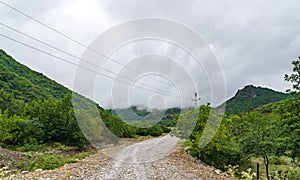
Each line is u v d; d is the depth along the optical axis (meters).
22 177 11.66
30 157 22.91
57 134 32.66
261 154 18.34
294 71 15.14
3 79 67.12
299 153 14.82
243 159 19.41
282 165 21.25
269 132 18.27
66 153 27.34
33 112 35.56
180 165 16.16
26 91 67.88
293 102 15.06
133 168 14.18
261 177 16.80
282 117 15.23
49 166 15.53
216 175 14.74
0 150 23.23
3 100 41.41
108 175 12.17
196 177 12.78
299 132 14.59
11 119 32.19
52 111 33.81
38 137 32.03
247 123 20.44
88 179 11.27
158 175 12.41
